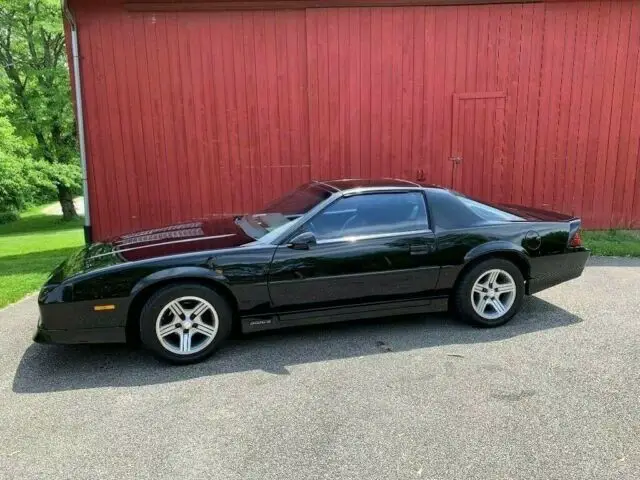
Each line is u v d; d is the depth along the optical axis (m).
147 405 3.24
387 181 4.72
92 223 8.13
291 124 8.13
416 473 2.52
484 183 8.50
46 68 23.42
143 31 7.68
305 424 2.98
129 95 7.84
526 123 8.34
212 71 7.89
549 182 8.56
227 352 4.05
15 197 27.69
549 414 3.04
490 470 2.54
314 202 4.32
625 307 4.99
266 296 3.94
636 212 8.76
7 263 8.52
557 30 8.07
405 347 4.08
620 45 8.19
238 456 2.68
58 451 2.76
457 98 8.20
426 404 3.17
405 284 4.26
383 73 8.05
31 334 4.57
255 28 7.81
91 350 4.15
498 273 4.46
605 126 8.43
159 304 3.71
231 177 8.23
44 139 24.14
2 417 3.12
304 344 4.18
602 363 3.73
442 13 7.93
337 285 4.09
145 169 8.09
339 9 7.82
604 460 2.61
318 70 7.98
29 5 22.48
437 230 4.31
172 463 2.63
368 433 2.87
